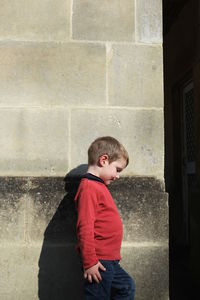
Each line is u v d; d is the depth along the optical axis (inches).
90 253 77.4
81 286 96.1
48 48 101.7
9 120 99.5
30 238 96.1
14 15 102.0
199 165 153.3
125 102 101.5
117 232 83.0
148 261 97.0
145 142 101.0
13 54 101.2
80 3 103.0
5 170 98.3
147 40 103.2
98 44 102.3
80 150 99.8
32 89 100.6
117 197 97.8
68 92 101.0
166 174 223.5
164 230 97.8
